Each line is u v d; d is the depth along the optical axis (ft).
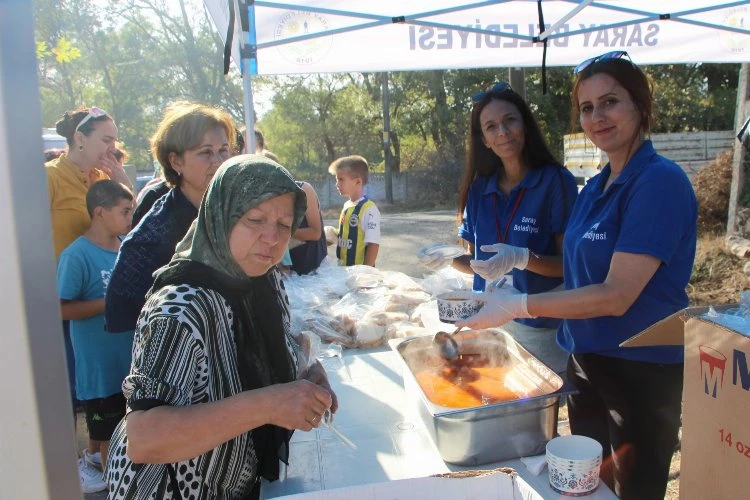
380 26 10.25
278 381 3.81
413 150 74.59
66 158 9.53
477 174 7.87
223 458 3.61
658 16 10.68
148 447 2.93
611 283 4.74
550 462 3.89
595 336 5.40
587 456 3.85
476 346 5.74
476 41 10.65
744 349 2.67
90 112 9.53
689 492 3.12
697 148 31.83
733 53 11.61
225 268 3.41
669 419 5.30
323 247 11.66
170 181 5.90
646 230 4.67
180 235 5.72
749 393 2.67
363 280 9.53
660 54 11.36
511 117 6.97
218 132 5.69
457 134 68.23
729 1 10.61
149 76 67.31
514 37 10.58
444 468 4.35
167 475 3.43
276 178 3.25
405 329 7.43
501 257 6.50
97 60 64.69
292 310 8.35
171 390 3.03
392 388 6.05
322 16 9.66
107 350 8.07
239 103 71.51
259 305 3.73
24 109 1.50
